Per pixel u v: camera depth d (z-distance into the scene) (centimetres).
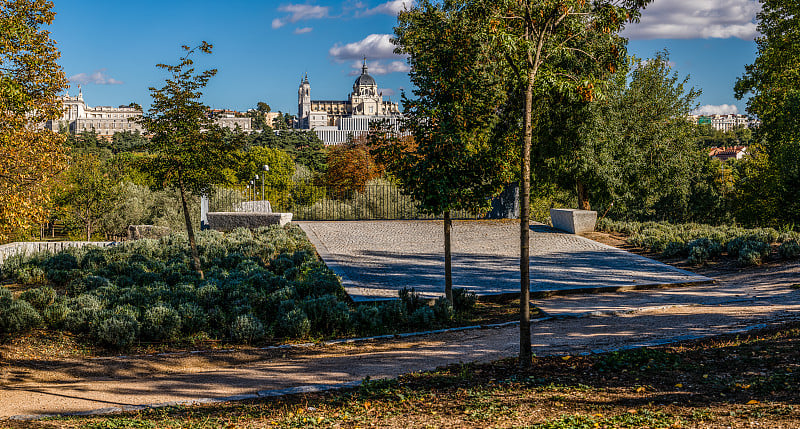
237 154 1703
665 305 1455
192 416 743
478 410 679
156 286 1664
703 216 4531
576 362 913
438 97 1309
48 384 970
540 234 2641
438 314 1395
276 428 646
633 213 4559
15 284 1902
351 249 2244
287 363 1092
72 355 1176
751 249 2031
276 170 6938
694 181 4550
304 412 729
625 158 2770
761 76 3359
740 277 1836
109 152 10081
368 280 1777
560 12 930
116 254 2192
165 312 1310
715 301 1475
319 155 9650
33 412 794
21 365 1086
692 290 1697
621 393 727
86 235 5231
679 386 734
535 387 778
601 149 2633
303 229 2623
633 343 1050
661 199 4497
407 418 668
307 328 1300
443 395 773
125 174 6012
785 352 834
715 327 1141
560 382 804
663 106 2936
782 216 3566
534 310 1463
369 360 1077
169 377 1011
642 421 593
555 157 2664
